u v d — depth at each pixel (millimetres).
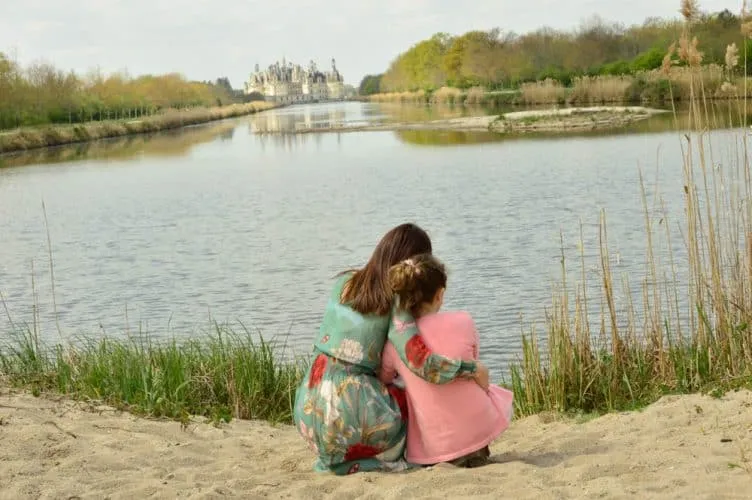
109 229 22281
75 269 17016
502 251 16094
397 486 4301
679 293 11414
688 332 8688
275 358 9688
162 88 107188
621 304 11148
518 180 27062
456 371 4582
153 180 34688
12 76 63281
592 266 13992
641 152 31859
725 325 6828
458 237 17938
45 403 6293
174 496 4426
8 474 4707
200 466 5105
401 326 4645
